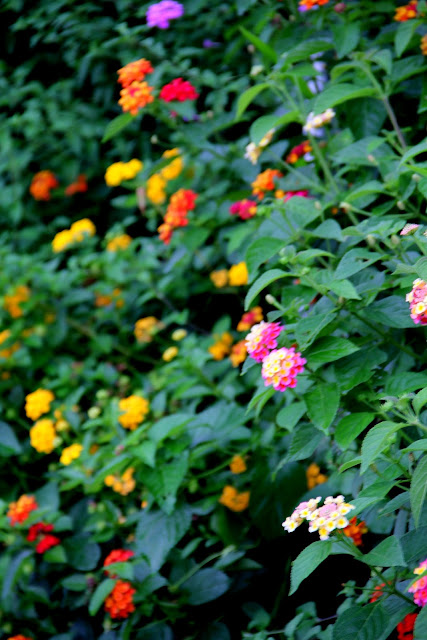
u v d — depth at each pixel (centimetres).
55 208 514
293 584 175
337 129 349
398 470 188
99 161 508
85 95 509
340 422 199
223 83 407
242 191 353
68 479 353
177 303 425
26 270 425
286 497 289
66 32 462
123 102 325
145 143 467
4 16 522
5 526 316
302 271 204
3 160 496
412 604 183
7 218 500
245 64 436
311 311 216
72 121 486
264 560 308
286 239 262
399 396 186
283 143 344
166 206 434
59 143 503
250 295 203
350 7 320
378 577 202
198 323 425
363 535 268
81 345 437
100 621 316
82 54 472
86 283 446
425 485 164
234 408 299
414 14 289
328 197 292
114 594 278
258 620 281
